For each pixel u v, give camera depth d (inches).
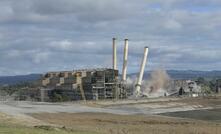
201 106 4936.0
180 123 2447.1
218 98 5890.8
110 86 5989.2
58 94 5703.7
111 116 2854.3
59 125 1829.5
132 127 2064.5
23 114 2492.6
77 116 2711.6
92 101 4793.3
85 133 1427.2
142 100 5260.8
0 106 3115.2
